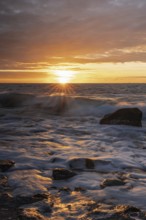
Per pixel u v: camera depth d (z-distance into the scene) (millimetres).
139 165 6188
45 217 3564
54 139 9383
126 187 4676
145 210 3748
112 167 5992
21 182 4980
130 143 8930
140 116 12625
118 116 12953
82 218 3488
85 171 5746
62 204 4000
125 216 3434
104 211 3648
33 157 6809
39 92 41062
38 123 13406
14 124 12922
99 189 4629
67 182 5016
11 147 7953
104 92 41812
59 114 17438
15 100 23156
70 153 7301
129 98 26719
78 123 13539
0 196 4301
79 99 21875
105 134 10570
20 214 3594
